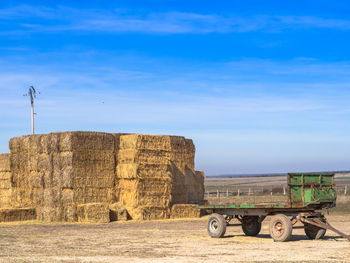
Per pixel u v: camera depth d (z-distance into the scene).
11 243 18.75
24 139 33.16
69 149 29.34
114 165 30.73
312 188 18.56
